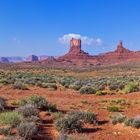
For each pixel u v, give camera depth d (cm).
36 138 1433
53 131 1584
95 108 2517
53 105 2308
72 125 1584
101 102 2970
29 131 1403
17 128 1430
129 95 3625
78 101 3008
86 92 3822
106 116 2128
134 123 1736
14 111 1894
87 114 1841
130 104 2814
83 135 1431
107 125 1811
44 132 1555
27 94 3541
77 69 18150
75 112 1888
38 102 2267
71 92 3978
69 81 6100
